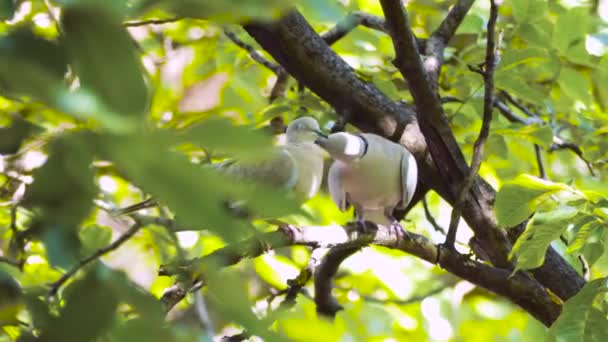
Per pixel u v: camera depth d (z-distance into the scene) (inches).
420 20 576.1
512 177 570.9
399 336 594.9
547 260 369.1
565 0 540.7
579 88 466.9
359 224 317.7
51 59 73.3
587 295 262.1
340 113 376.2
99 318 82.7
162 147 71.5
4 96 75.9
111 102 70.4
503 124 473.4
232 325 85.0
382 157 362.0
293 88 523.2
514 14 461.7
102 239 278.7
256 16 71.9
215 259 90.0
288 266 498.3
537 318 362.0
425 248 339.9
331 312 470.9
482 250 375.2
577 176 600.7
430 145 361.1
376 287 616.4
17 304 97.2
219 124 72.2
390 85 429.4
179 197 71.8
